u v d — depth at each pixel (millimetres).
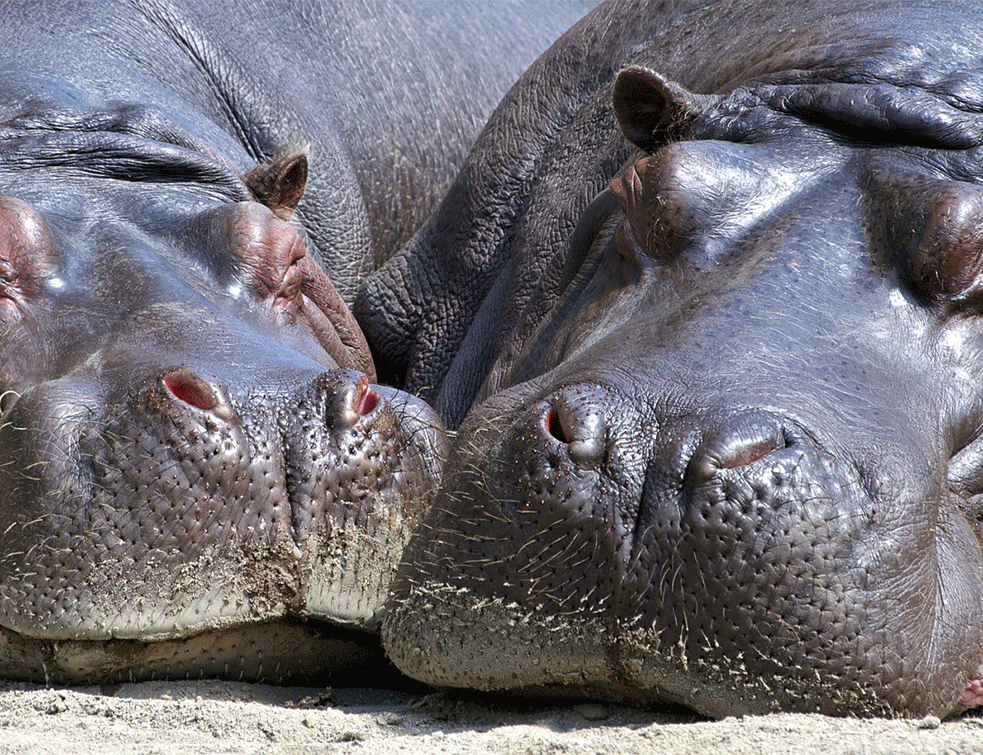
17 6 16812
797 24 12867
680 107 11344
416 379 16562
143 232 12805
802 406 8078
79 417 9547
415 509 9875
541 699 8305
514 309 14312
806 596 7531
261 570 9203
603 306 10227
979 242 9172
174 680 9484
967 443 9008
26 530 9234
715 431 7738
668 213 9914
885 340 8906
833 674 7570
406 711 8648
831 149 10352
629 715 8062
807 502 7621
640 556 7590
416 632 8359
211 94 18516
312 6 20969
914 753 6914
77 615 9016
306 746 7652
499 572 7945
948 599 8211
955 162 9984
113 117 15109
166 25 18375
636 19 15836
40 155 13820
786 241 9484
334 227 19031
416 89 21875
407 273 17031
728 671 7582
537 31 25406
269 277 12547
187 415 9273
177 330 10867
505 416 8695
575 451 7781
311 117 19562
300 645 9641
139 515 9086
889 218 9445
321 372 10188
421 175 21656
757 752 6953
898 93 10375
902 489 7961
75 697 8766
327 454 9508
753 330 8711
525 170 15930
